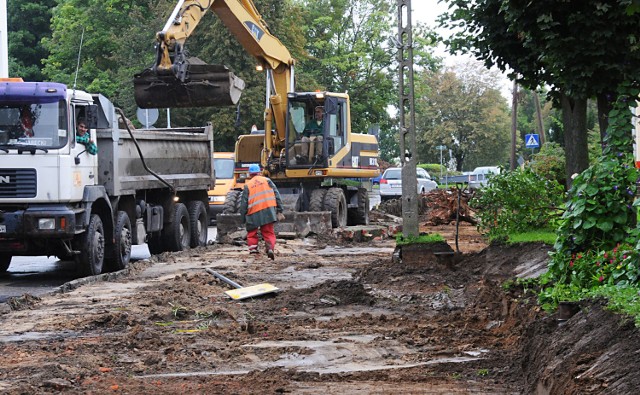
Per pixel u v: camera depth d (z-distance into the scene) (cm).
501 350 928
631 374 602
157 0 5659
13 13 7088
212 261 1920
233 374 861
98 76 5616
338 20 7444
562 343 721
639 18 1334
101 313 1228
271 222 2006
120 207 1986
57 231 1652
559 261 980
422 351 949
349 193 3017
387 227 2809
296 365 900
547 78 1645
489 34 1622
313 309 1262
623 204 966
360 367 885
